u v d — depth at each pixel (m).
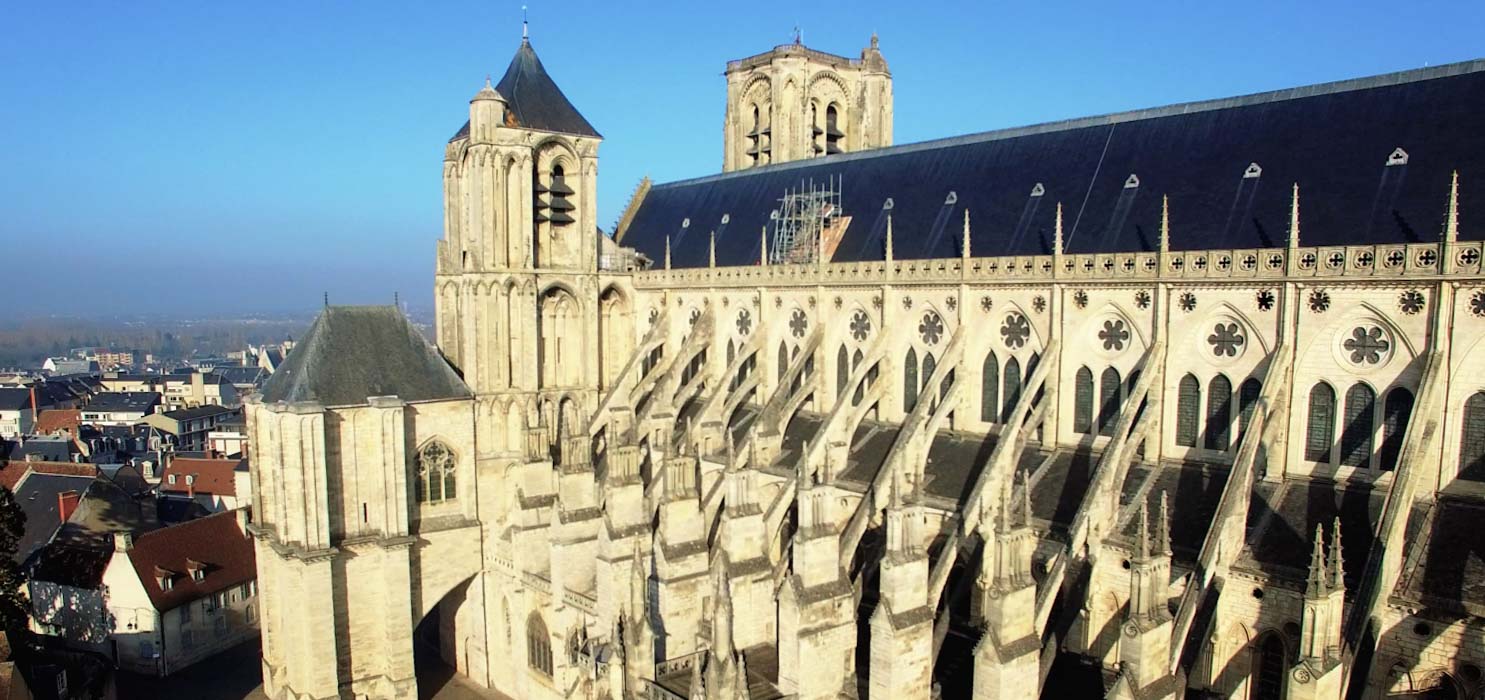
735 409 90.75
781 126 123.38
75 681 79.06
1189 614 49.03
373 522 78.50
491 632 87.50
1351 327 55.72
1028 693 49.16
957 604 64.00
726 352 94.56
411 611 80.31
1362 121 61.03
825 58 125.31
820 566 57.50
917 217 83.88
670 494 68.50
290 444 73.31
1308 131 63.38
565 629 76.38
